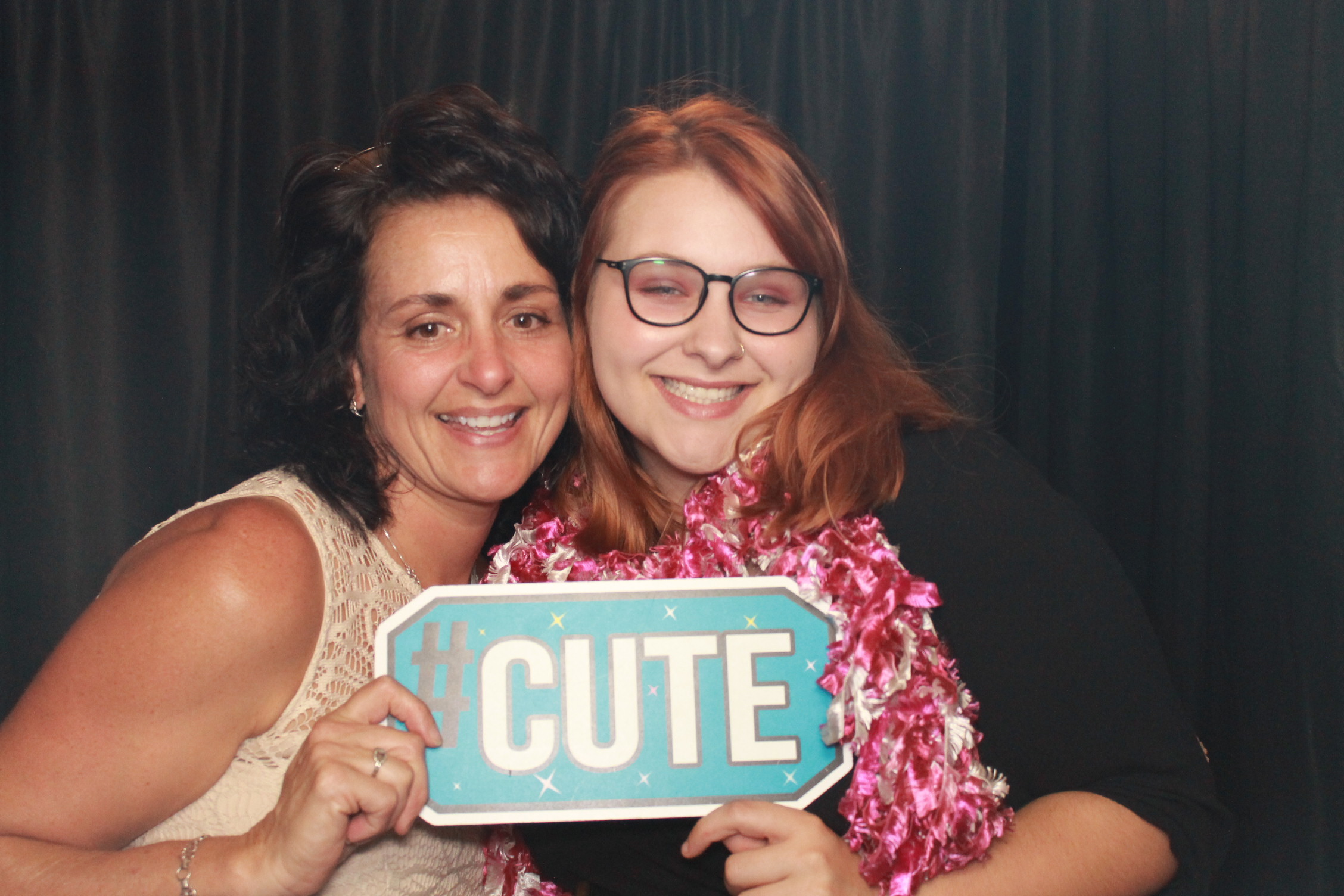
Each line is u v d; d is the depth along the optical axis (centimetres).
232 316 194
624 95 209
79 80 190
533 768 94
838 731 94
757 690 96
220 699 95
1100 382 204
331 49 199
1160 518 191
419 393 110
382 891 104
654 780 94
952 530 100
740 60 212
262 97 197
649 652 97
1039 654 94
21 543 189
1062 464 206
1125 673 94
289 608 98
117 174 191
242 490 108
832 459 105
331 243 113
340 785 85
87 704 91
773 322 110
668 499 127
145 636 92
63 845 90
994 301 210
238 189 195
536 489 135
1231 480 179
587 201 120
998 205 209
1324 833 161
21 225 188
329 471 110
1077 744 94
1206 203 183
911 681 94
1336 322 158
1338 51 159
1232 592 177
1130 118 197
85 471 190
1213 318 184
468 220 111
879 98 211
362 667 106
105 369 191
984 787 92
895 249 213
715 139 110
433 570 121
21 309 188
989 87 208
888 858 88
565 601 98
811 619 98
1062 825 92
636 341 111
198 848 90
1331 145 159
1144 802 91
